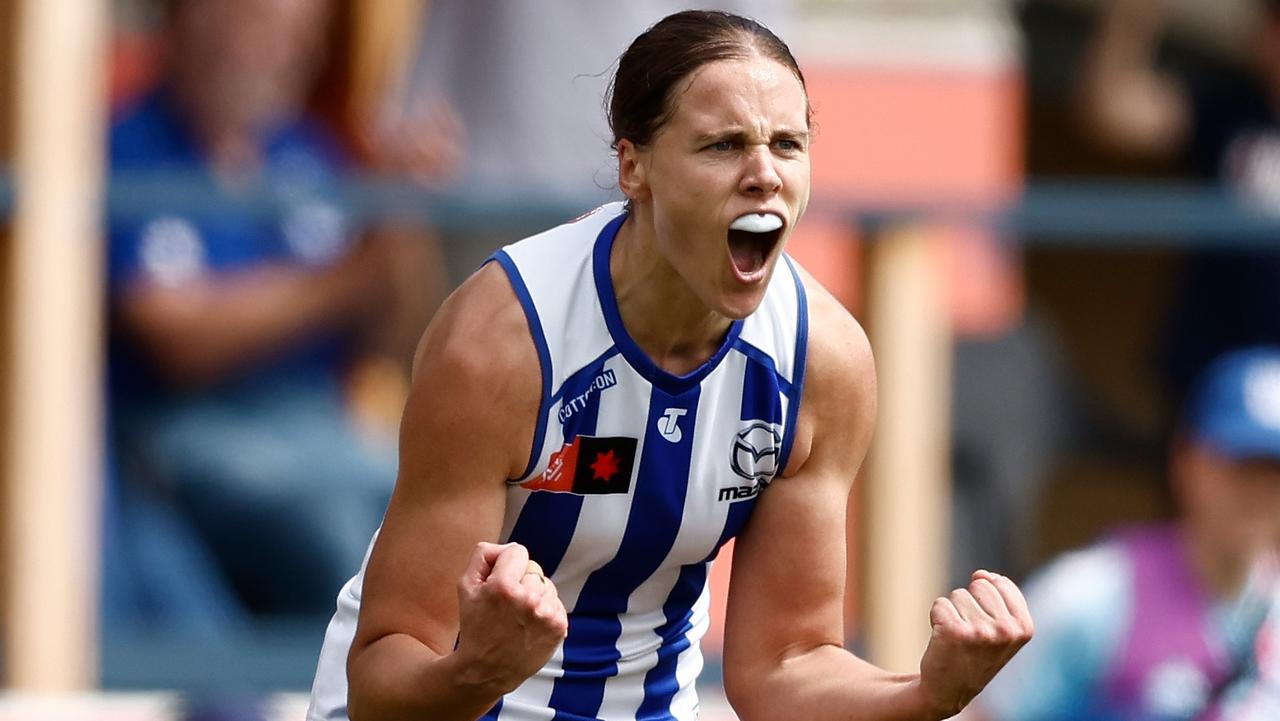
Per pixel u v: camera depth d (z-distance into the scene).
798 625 11.03
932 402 21.31
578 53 21.83
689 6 22.27
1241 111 27.41
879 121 28.72
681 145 9.75
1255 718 20.38
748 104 9.69
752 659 11.05
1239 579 20.58
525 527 10.61
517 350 10.21
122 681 20.83
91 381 20.86
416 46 22.52
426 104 22.36
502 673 9.54
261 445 21.88
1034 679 20.70
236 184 21.03
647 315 10.28
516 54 21.88
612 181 13.21
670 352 10.39
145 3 26.69
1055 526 27.23
